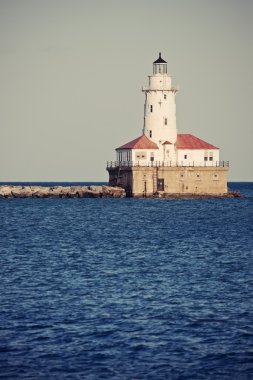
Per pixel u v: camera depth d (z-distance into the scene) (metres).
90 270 131.50
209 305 103.38
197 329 91.56
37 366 79.56
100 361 80.88
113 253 155.00
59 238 185.25
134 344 85.94
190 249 162.38
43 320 94.88
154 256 150.38
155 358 81.81
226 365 80.06
